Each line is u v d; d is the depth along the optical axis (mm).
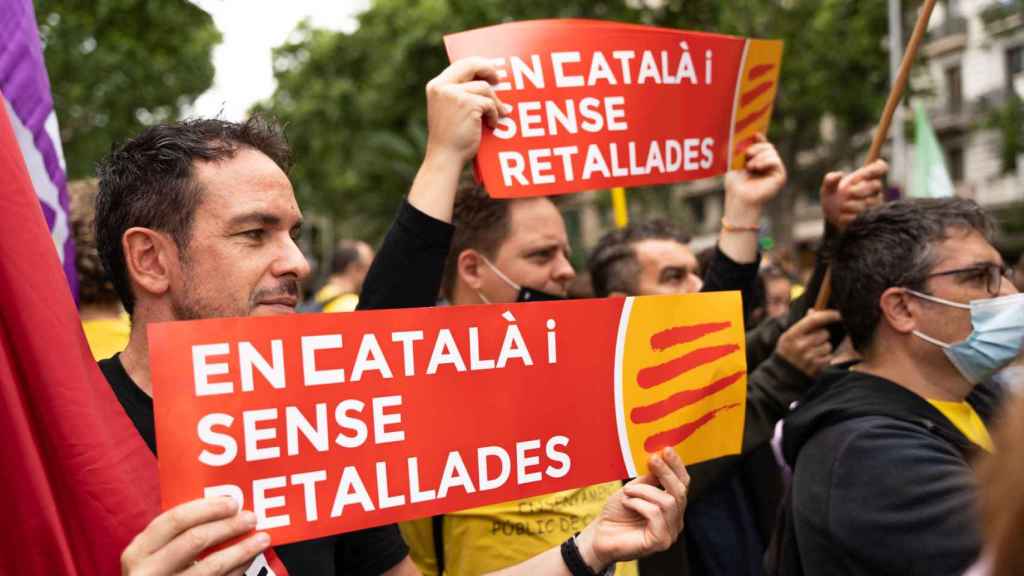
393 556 1777
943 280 2039
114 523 1370
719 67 2268
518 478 1582
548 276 2553
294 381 1427
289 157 1643
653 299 1726
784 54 16844
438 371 1539
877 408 1946
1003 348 2004
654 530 1606
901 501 1772
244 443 1385
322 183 27859
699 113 2242
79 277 2783
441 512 1517
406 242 1958
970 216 2086
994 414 2322
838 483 1874
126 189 1489
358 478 1460
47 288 1426
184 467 1345
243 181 1472
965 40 25453
